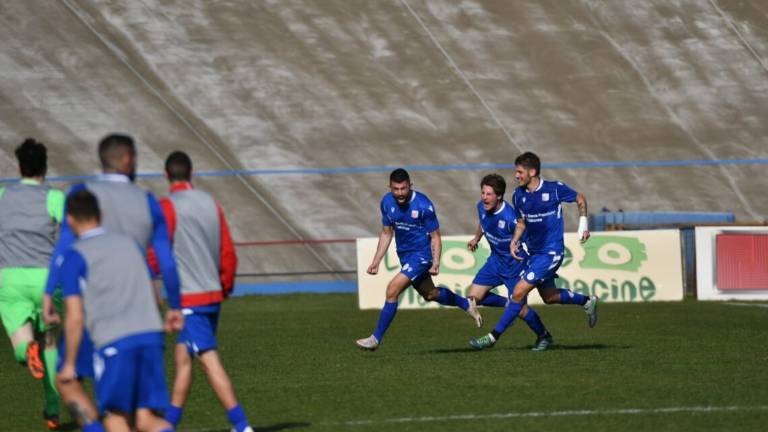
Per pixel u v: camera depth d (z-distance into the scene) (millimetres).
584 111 120188
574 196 43688
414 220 44125
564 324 58781
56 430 29375
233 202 101125
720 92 124625
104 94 115188
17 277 29734
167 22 126562
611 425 27500
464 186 107062
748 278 75625
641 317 62375
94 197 21641
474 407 30484
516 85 123438
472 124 116750
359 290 72875
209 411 31312
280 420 29297
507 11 134625
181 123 112375
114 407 21000
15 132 108375
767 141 117438
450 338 52062
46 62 118625
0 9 125188
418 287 45094
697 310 66750
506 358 42125
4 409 33156
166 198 25703
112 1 128500
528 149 113812
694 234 80562
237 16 129250
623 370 38031
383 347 48062
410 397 32594
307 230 98250
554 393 32750
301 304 76938
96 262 21062
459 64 125750
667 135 117438
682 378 35875
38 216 29891
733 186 110000
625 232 75188
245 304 77125
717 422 27844
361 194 104438
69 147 107250
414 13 132750
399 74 123375
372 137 113375
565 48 129625
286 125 113750
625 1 137500
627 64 128000
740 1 138375
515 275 45750
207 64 121250
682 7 137250
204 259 25609
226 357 44906
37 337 30844
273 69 121688
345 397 32969
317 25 129375
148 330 21203
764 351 44031
